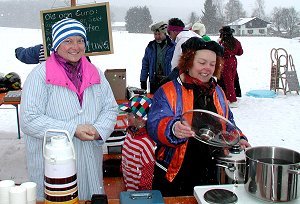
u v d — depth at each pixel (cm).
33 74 199
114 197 275
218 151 183
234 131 166
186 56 204
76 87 202
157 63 555
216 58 207
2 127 635
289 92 923
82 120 203
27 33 2189
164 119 196
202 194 151
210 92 208
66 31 196
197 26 640
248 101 822
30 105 192
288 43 1994
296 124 653
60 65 200
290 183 140
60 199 142
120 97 389
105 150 343
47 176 142
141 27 2606
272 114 718
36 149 202
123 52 1692
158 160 216
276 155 160
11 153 493
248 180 148
